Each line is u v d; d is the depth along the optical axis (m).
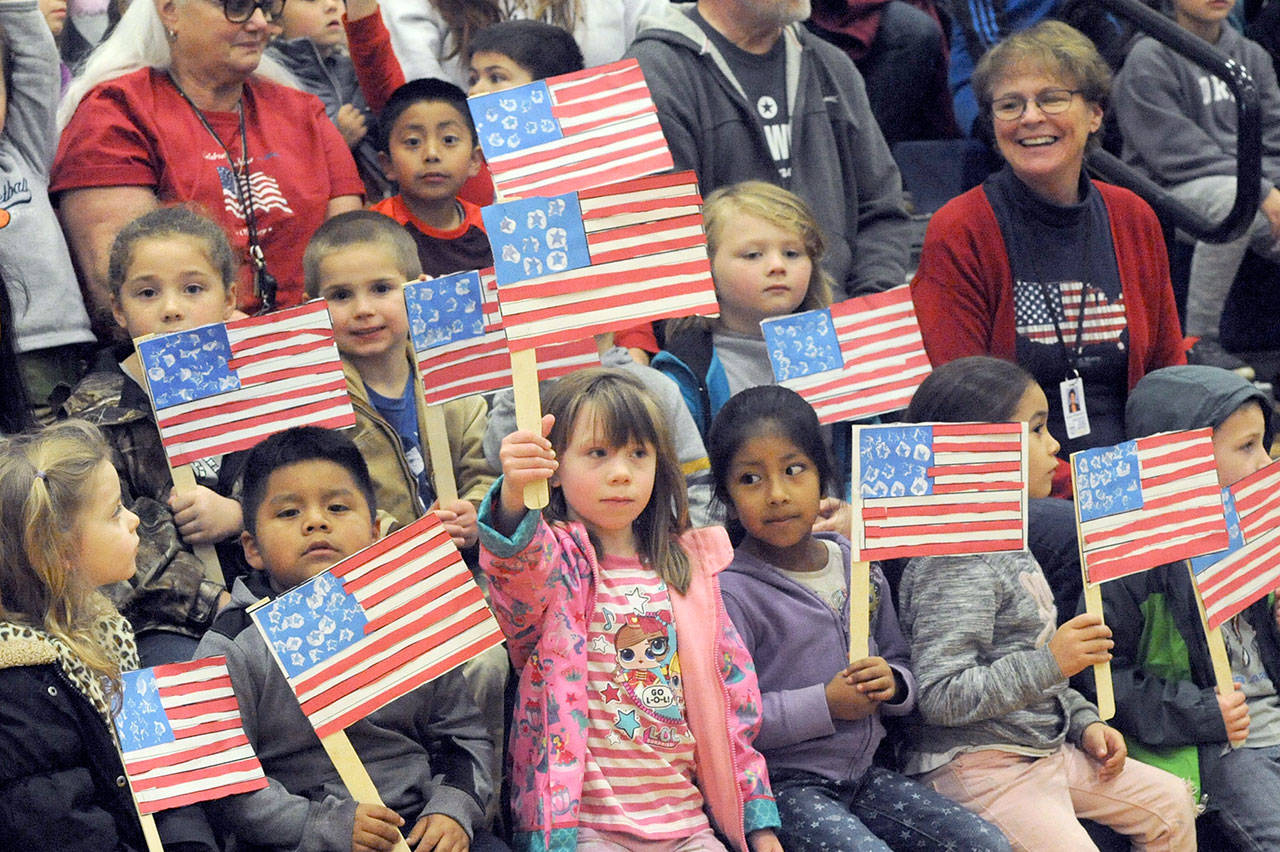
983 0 8.32
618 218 4.17
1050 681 4.71
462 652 4.21
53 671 3.89
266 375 4.86
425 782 4.41
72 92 5.90
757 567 4.91
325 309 4.91
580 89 4.24
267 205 6.04
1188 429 5.60
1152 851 4.92
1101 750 4.93
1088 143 6.54
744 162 6.71
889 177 7.09
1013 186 6.23
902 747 5.04
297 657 4.11
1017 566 4.96
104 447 4.27
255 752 4.28
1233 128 7.94
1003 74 6.14
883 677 4.67
